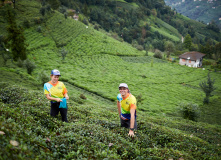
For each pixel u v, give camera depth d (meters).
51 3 111.81
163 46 166.38
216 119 36.69
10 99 9.09
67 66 64.94
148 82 60.56
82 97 30.98
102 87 49.94
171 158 4.86
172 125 15.06
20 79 35.94
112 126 6.95
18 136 3.46
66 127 5.50
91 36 102.00
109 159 3.86
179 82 64.12
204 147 7.54
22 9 95.00
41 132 4.65
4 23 76.19
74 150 4.11
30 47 70.38
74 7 171.25
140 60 90.25
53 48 77.81
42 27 89.12
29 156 2.96
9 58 54.22
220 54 117.69
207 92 46.12
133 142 5.72
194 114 28.20
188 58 93.38
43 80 36.69
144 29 198.62
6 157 2.53
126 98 6.07
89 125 6.01
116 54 90.62
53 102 6.65
